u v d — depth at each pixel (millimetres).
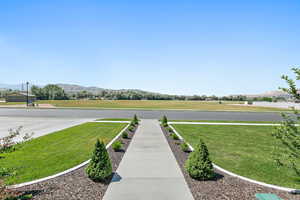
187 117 25234
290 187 5320
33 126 16359
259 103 65438
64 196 4559
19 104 55906
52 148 9195
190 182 5438
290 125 4180
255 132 14125
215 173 6152
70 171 6148
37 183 5258
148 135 12648
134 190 4930
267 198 4426
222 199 4492
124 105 55625
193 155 5809
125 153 8391
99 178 5375
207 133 13656
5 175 4270
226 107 50438
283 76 4070
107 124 17672
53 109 38781
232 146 10008
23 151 8641
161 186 5176
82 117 24328
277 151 8969
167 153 8422
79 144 10023
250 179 5625
